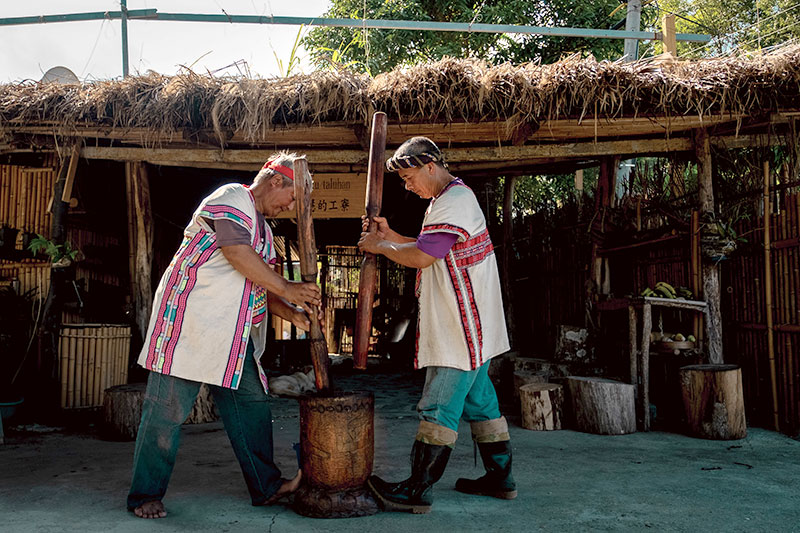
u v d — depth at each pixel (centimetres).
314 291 264
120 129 514
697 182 542
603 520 259
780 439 443
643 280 585
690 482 323
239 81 492
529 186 1050
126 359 547
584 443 427
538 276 727
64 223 550
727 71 481
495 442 288
